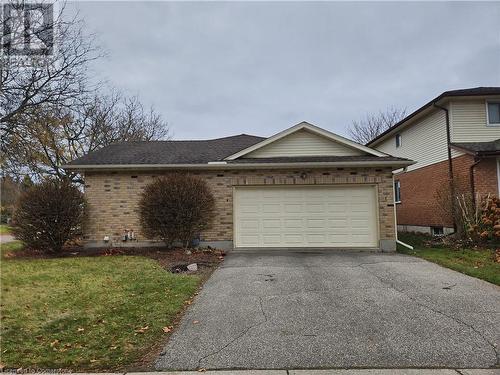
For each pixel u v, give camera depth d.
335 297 6.32
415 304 5.87
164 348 4.36
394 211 12.20
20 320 5.25
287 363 3.93
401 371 3.71
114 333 4.80
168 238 12.01
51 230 11.62
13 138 16.58
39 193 11.80
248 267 9.16
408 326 4.93
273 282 7.48
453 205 13.86
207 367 3.87
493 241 12.19
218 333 4.81
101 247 12.57
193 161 12.84
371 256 10.79
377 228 12.20
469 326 4.90
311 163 12.12
